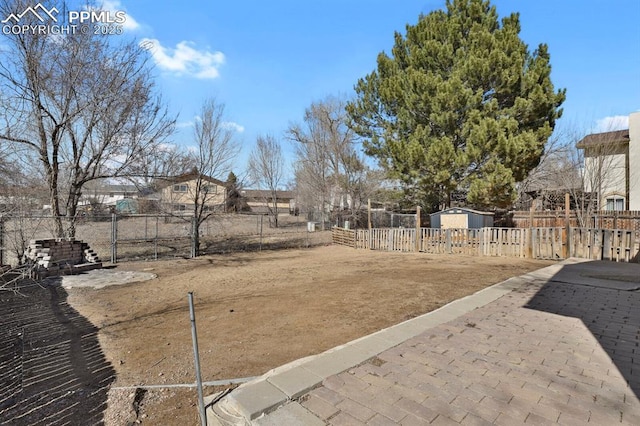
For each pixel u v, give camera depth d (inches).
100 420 113.0
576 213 669.9
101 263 438.9
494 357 133.2
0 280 275.1
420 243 542.0
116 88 456.1
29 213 368.8
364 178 983.0
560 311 193.5
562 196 833.5
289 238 827.4
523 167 553.6
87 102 442.3
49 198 457.1
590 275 295.1
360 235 639.8
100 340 184.9
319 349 155.5
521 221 737.0
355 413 97.2
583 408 98.4
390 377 117.8
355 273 360.5
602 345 144.5
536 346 143.8
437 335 157.2
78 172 480.7
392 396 105.8
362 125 761.0
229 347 165.3
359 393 107.9
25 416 116.6
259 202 1599.4
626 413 95.8
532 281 273.7
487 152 538.9
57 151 456.1
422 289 264.2
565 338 152.6
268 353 154.8
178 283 341.4
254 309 231.0
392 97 645.9
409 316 197.5
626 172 794.8
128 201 778.8
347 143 982.4
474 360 130.6
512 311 194.1
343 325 186.7
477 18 642.2
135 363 154.4
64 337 191.0
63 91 441.7
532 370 122.0
